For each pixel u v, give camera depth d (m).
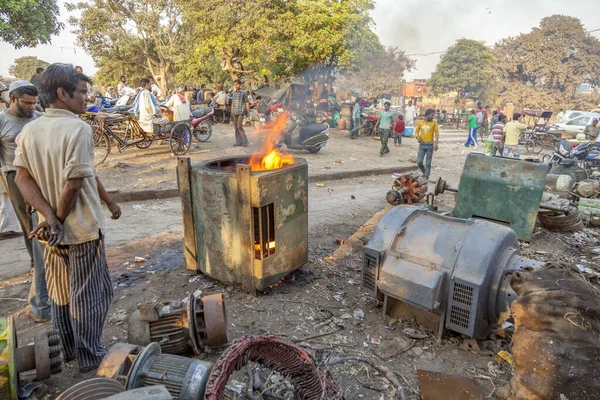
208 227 3.82
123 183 7.56
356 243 5.30
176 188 7.37
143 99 9.50
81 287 2.49
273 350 2.40
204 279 4.11
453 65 53.59
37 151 2.24
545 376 2.20
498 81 56.38
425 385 2.66
